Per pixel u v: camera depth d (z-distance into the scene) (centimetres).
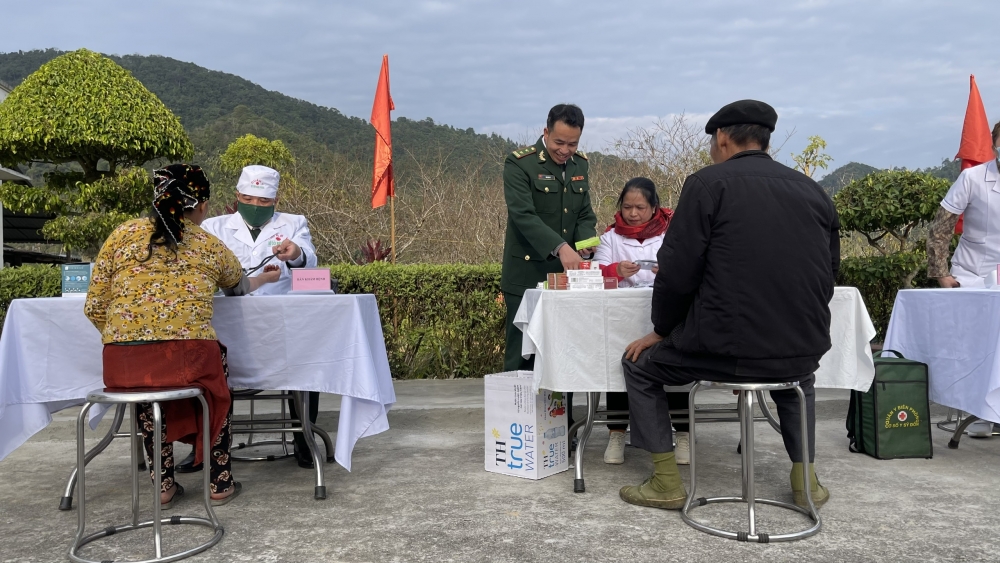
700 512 311
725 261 276
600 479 366
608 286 361
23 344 329
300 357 339
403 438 469
